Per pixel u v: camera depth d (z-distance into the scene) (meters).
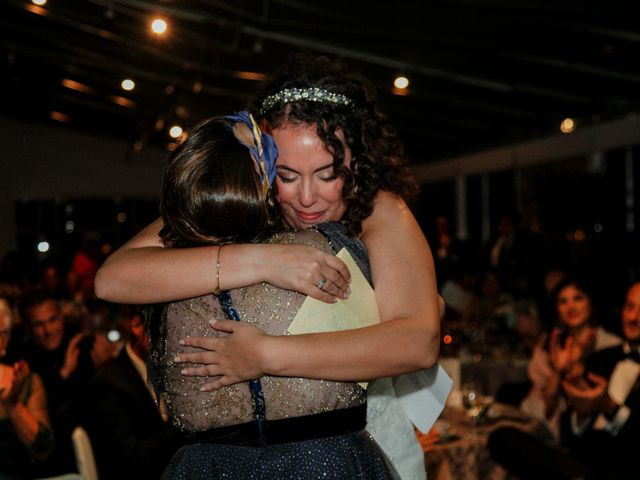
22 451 3.00
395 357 1.23
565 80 6.06
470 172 8.45
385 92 6.76
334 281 1.24
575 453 3.35
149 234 1.39
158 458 3.17
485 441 3.12
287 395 1.22
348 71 1.52
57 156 9.20
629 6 4.74
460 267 7.50
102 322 4.52
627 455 3.14
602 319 3.95
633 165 7.90
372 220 1.42
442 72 6.27
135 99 8.12
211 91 7.59
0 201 8.80
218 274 1.23
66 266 8.84
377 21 5.54
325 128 1.38
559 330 4.12
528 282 6.70
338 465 1.22
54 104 8.59
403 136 8.23
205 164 1.25
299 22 5.78
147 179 9.70
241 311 1.24
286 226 1.50
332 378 1.21
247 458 1.22
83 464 2.91
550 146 7.14
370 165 1.42
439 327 1.31
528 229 7.37
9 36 6.91
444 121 7.61
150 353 1.33
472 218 9.62
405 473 1.62
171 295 1.24
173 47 6.73
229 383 1.22
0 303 3.02
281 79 1.46
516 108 6.96
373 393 1.61
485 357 5.15
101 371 3.26
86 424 3.26
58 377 3.49
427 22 5.48
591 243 7.86
